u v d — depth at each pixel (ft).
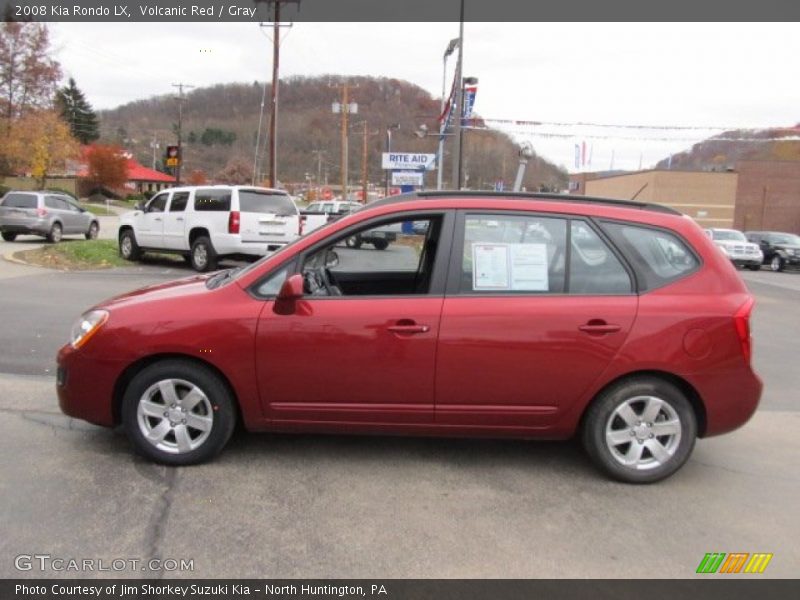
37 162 162.71
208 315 12.91
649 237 13.44
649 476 13.23
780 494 13.07
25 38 163.12
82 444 14.25
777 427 17.24
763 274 83.87
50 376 19.25
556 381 12.96
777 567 10.41
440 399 13.07
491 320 12.83
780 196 170.71
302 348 12.85
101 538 10.54
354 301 13.00
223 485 12.55
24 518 11.05
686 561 10.51
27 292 34.06
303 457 14.06
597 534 11.26
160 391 13.16
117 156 238.48
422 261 15.93
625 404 13.11
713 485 13.42
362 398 13.08
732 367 13.00
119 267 48.65
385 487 12.77
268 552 10.34
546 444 15.39
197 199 47.24
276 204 47.44
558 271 13.23
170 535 10.71
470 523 11.48
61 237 74.95
